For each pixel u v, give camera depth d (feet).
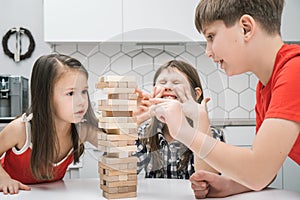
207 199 2.94
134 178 2.95
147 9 7.71
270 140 2.61
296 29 8.14
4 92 7.53
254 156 2.62
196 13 3.17
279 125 2.63
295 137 2.67
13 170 4.39
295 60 2.84
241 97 8.93
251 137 7.40
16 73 8.49
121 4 7.68
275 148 2.60
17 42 8.47
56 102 3.56
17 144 4.19
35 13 8.60
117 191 2.90
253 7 2.96
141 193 3.09
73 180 3.83
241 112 8.91
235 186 3.07
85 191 3.24
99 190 3.27
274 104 2.72
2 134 4.18
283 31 8.12
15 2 8.56
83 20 7.64
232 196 3.03
